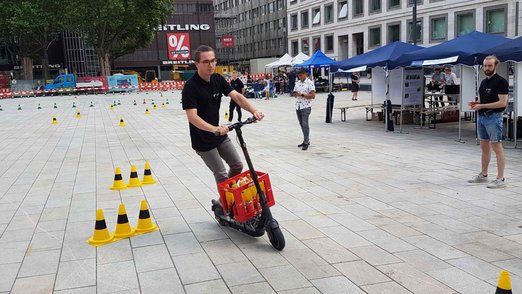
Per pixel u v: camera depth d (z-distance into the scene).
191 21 75.25
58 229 5.38
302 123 10.45
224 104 26.52
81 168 8.97
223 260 4.35
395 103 15.10
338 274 3.98
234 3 91.50
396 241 4.71
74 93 45.34
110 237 4.96
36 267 4.31
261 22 79.94
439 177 7.43
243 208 4.70
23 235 5.20
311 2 54.19
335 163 8.87
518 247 4.46
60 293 3.78
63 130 15.52
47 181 7.90
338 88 36.56
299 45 57.88
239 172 5.19
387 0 41.97
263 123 16.28
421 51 12.23
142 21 45.84
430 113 13.68
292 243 4.74
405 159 9.04
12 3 43.53
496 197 6.17
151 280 3.97
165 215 5.82
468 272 3.95
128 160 9.70
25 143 12.63
